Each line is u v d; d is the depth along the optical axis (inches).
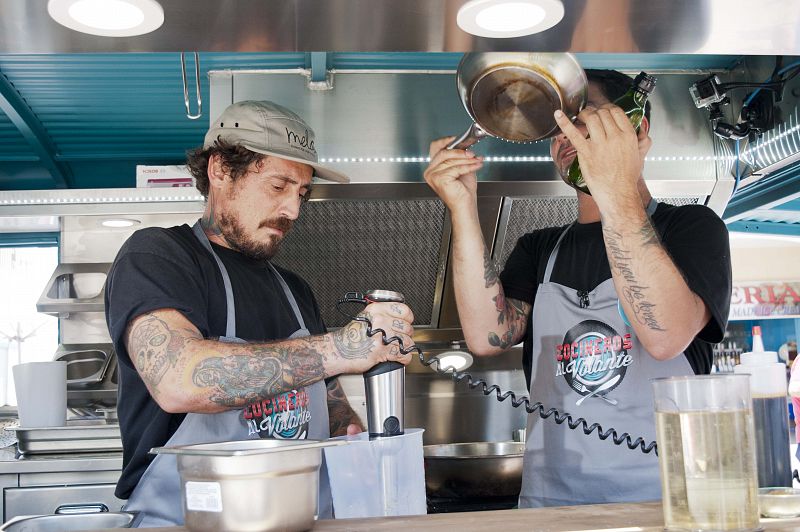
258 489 36.2
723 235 69.6
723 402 34.8
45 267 205.8
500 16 52.3
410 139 123.0
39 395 121.6
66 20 51.1
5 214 133.3
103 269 143.3
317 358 57.2
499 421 141.7
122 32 53.4
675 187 128.1
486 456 88.0
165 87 144.4
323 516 65.6
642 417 67.6
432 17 52.7
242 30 54.8
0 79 139.1
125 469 65.2
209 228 74.2
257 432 65.2
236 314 68.9
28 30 52.7
